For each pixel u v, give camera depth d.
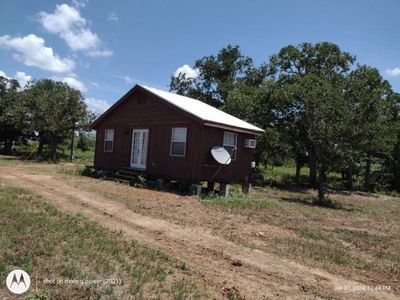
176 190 16.19
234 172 17.05
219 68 36.59
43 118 32.50
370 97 17.42
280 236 8.70
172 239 7.70
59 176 18.52
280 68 30.77
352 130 16.39
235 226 9.41
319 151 17.02
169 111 16.80
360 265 6.86
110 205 10.93
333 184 33.00
